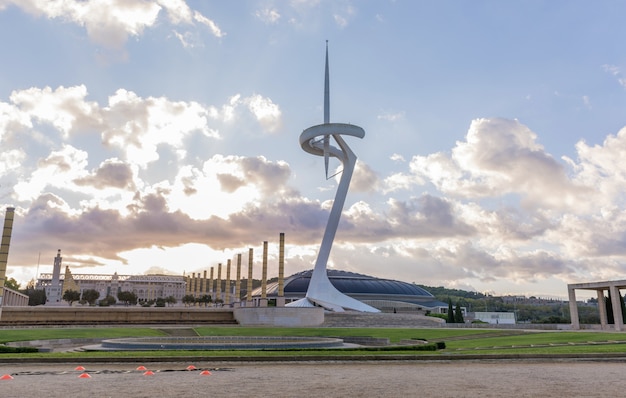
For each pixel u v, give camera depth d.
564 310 165.50
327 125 79.00
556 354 22.23
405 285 123.62
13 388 14.07
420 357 21.89
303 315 66.94
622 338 33.28
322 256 82.50
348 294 112.62
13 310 61.62
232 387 14.13
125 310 68.88
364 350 26.64
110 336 42.09
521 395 12.75
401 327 62.31
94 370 18.67
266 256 86.00
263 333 49.16
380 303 110.12
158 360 21.00
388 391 13.41
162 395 12.80
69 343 36.56
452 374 17.23
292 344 29.12
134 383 14.99
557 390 13.56
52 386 14.42
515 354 22.33
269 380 15.62
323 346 30.73
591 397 12.45
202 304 148.50
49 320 64.19
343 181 82.56
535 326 59.09
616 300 50.56
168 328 54.78
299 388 13.95
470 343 34.91
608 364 20.58
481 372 17.84
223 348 28.19
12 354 23.48
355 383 14.95
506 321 107.81
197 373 17.56
